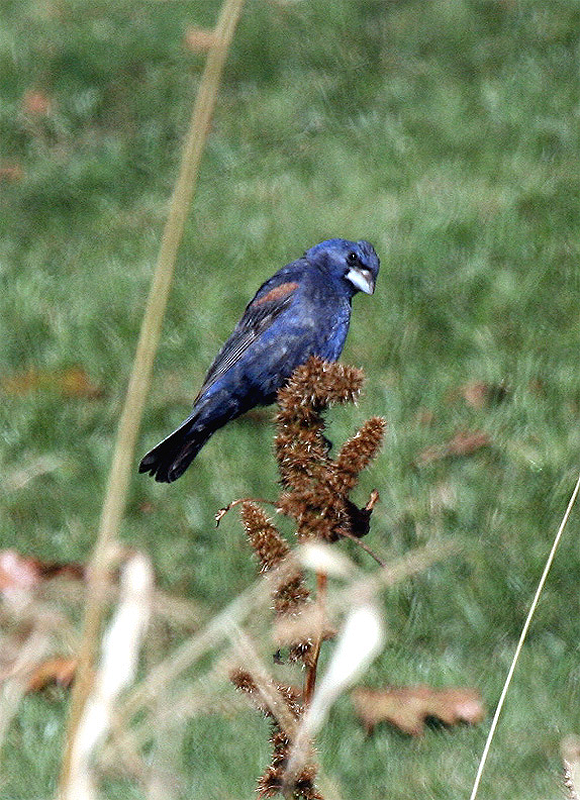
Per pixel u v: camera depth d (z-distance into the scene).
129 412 3.82
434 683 8.52
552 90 16.78
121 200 16.11
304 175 15.85
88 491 10.89
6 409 11.97
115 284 13.72
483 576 9.41
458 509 10.05
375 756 7.91
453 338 12.31
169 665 3.62
